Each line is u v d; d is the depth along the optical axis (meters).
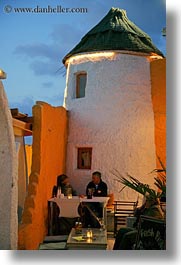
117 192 11.77
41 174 8.91
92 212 9.18
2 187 6.13
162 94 12.12
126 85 12.24
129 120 12.10
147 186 7.02
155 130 12.15
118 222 10.52
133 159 11.95
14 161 6.18
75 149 12.56
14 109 8.40
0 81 6.03
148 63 12.50
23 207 8.59
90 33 13.05
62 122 11.85
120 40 12.45
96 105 12.37
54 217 9.40
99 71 12.45
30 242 7.77
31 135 9.62
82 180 12.23
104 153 12.09
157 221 5.66
